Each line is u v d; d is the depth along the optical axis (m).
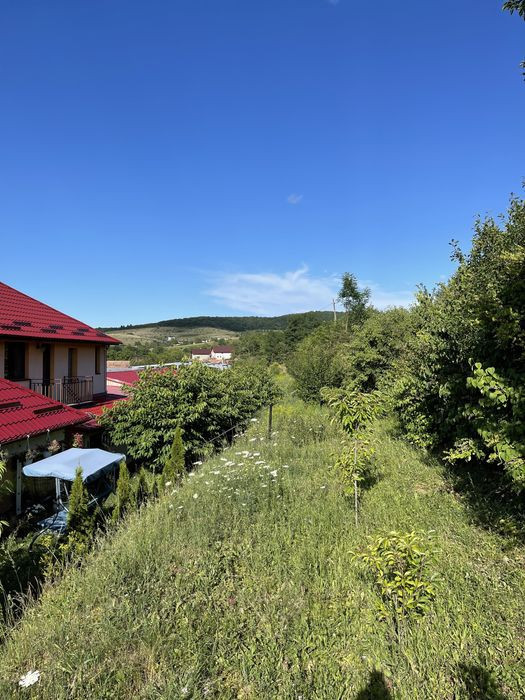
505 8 3.10
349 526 4.62
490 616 2.94
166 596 3.49
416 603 2.92
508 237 5.68
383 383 11.33
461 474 5.97
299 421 11.31
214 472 6.70
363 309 30.11
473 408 4.32
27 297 15.95
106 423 10.59
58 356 14.46
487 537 4.06
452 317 5.68
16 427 8.30
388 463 7.06
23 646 3.11
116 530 5.49
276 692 2.51
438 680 2.49
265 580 3.63
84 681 2.69
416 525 4.43
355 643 2.85
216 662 2.78
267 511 5.15
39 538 5.53
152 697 2.52
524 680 2.41
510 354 4.05
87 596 3.63
